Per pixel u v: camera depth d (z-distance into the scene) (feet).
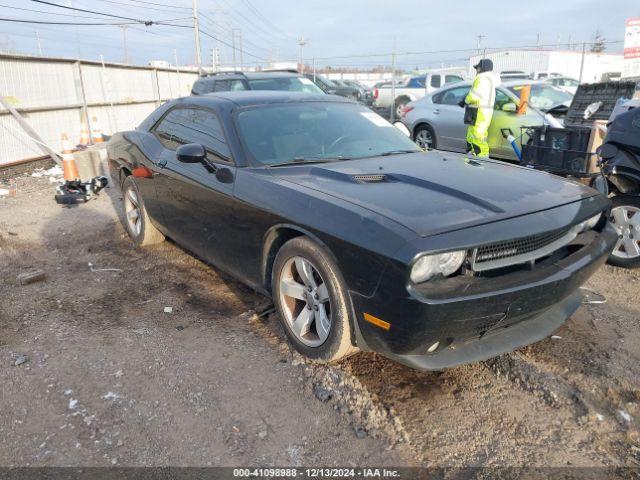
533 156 21.57
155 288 14.46
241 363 10.65
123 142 17.76
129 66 56.44
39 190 27.91
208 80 35.73
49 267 16.19
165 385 9.94
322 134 13.24
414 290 8.05
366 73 125.70
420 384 9.95
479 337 9.00
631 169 15.02
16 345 11.38
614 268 15.67
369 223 8.70
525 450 8.23
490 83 26.07
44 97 39.01
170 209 14.96
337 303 9.39
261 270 11.55
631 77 41.81
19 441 8.50
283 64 137.90
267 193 10.78
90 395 9.64
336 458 8.11
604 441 8.39
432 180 10.34
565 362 10.53
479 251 8.50
